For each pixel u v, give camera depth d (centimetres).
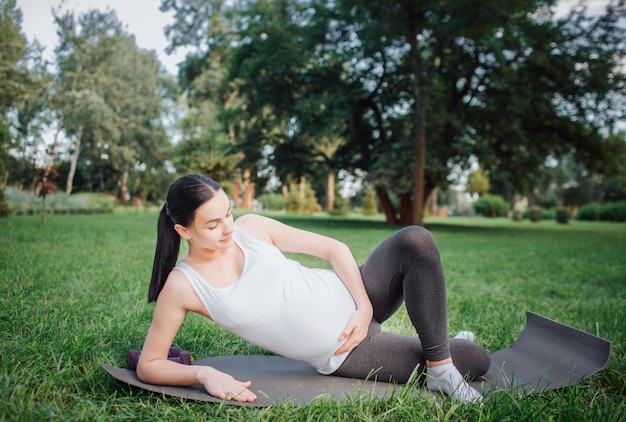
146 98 2080
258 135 2198
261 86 2069
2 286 379
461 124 1856
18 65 1451
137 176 2247
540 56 1777
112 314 319
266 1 2084
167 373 186
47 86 1545
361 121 2083
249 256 188
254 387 194
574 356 225
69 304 332
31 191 1531
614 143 2045
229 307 184
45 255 572
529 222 3309
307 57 1967
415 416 169
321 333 190
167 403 178
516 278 602
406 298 194
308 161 2266
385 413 171
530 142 2028
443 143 1878
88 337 257
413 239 189
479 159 1895
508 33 1742
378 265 200
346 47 1989
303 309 188
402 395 180
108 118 1794
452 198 6209
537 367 227
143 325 299
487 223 2803
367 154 2106
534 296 481
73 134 1716
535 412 173
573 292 505
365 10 1638
